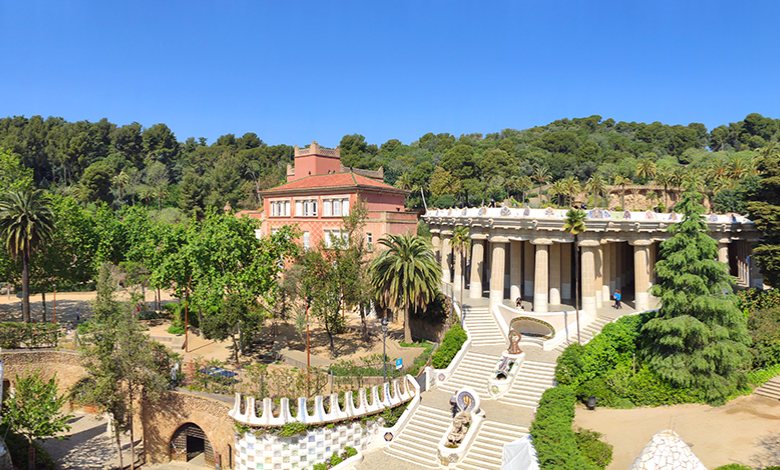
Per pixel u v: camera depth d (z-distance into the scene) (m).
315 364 45.69
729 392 33.75
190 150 193.50
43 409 36.62
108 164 154.62
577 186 123.88
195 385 40.31
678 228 36.78
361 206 56.38
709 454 26.94
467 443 32.66
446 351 43.25
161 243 61.22
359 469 33.22
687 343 34.91
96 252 66.06
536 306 47.88
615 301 50.94
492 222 49.69
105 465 39.78
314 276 49.22
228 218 50.34
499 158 141.12
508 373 38.72
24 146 142.62
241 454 35.22
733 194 74.88
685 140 193.25
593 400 34.50
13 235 52.03
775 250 42.03
